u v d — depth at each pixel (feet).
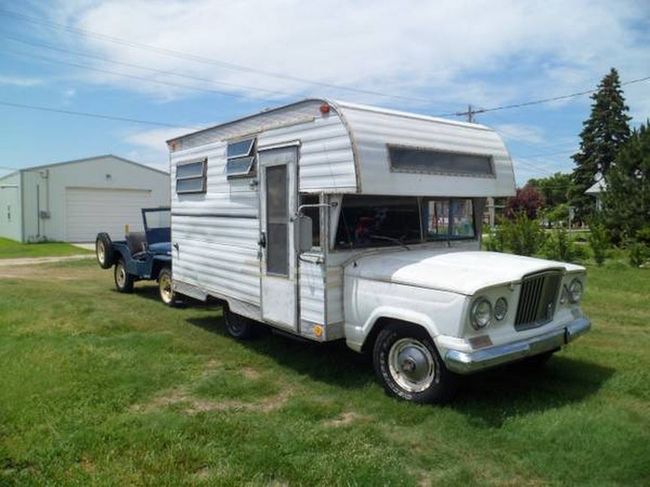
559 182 188.14
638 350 22.15
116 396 17.06
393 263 17.35
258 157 20.80
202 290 25.63
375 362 17.37
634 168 74.33
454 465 12.87
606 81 138.82
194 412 16.12
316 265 18.13
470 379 18.37
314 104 18.10
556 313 17.69
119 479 12.12
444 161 19.16
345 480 12.06
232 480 12.08
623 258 54.49
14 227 87.10
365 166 16.75
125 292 37.40
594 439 13.79
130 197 91.04
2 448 13.52
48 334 24.36
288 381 18.74
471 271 15.96
